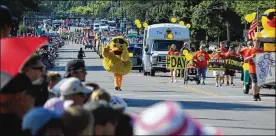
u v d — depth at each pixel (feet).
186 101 143.23
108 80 239.71
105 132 44.16
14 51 52.75
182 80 240.53
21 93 56.49
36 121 45.60
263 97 152.87
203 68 212.84
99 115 43.93
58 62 467.93
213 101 143.02
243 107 129.39
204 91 176.65
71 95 59.57
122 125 47.16
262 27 167.53
